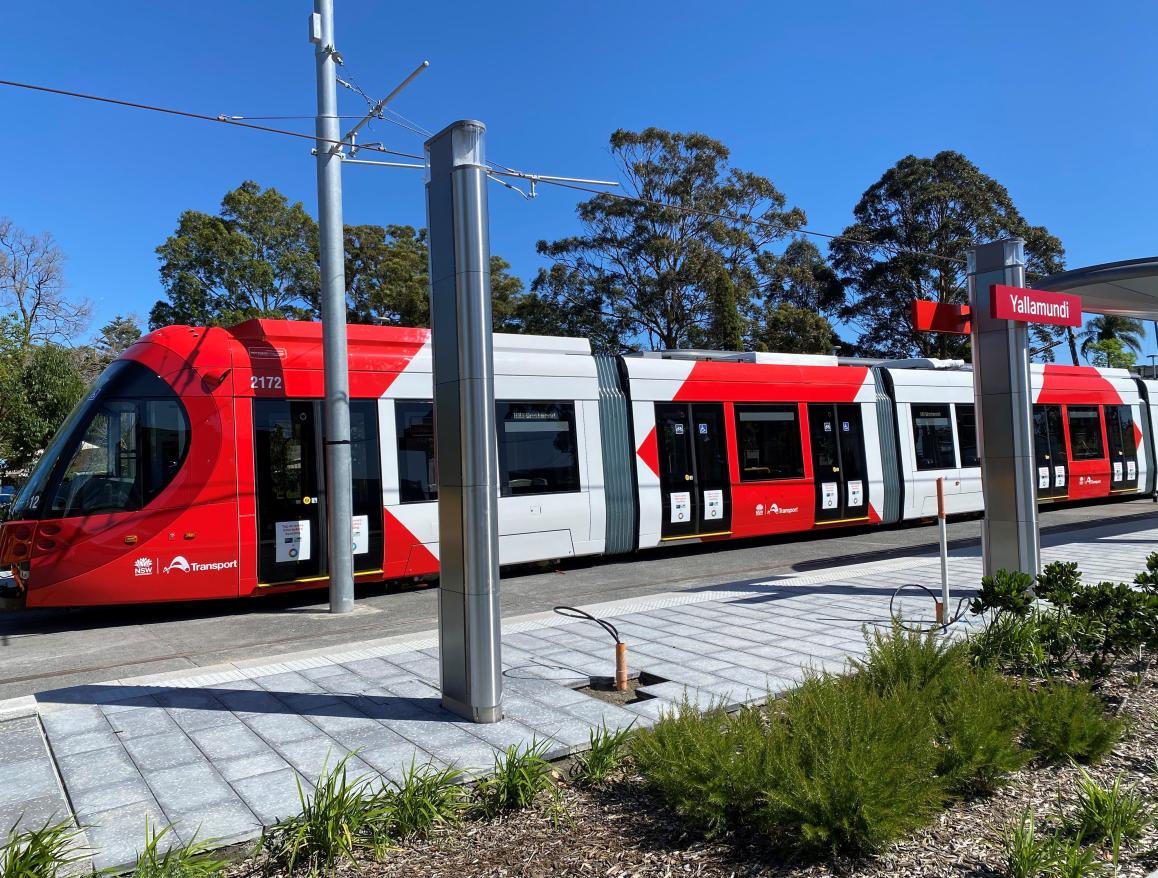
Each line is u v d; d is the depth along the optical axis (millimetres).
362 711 5691
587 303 35000
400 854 3746
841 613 8578
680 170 34656
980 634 6566
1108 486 20656
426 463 11117
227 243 36469
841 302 42062
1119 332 50562
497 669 5453
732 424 14172
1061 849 3596
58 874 3496
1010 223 39281
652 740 4477
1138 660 6406
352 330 10844
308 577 10148
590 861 3664
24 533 8984
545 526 11953
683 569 12430
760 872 3555
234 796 4320
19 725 5516
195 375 9680
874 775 3688
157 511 9344
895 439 16344
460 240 5418
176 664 7547
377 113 9562
